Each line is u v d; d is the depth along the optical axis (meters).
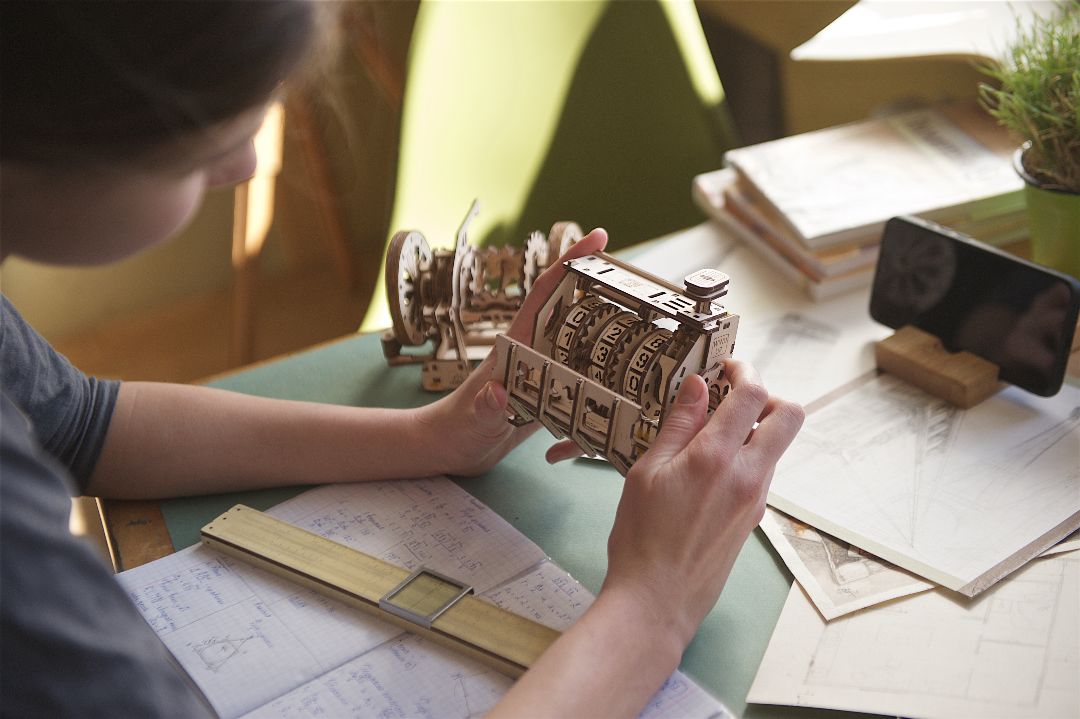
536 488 0.85
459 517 0.81
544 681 0.59
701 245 1.22
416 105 1.43
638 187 1.56
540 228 1.54
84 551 0.46
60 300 2.34
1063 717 0.62
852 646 0.68
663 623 0.63
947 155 1.22
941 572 0.74
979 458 0.86
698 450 0.66
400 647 0.69
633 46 1.49
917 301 0.99
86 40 0.40
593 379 0.74
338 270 2.49
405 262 0.97
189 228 2.38
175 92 0.43
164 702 0.47
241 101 0.45
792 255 1.14
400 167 1.46
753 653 0.69
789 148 1.26
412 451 0.84
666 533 0.65
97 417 0.82
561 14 1.45
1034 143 1.00
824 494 0.83
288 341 2.35
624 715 0.60
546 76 1.47
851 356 1.02
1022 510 0.80
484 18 1.42
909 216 1.07
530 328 0.81
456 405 0.82
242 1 0.42
